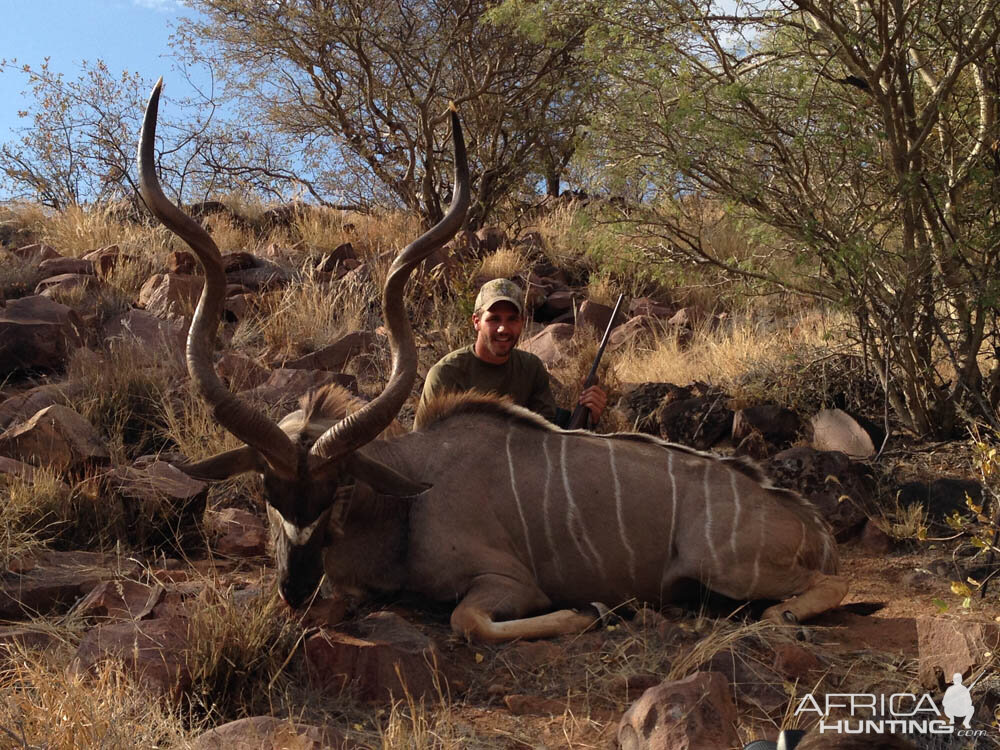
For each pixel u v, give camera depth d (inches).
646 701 103.3
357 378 253.1
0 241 383.9
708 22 215.9
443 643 137.3
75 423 192.2
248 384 240.2
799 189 221.3
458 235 385.1
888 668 127.4
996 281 200.2
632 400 237.5
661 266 251.9
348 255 357.4
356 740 103.7
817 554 153.8
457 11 419.5
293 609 132.0
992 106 210.8
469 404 160.6
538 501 151.4
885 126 204.1
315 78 435.8
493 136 430.6
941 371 239.9
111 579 149.1
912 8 196.1
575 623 140.8
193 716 110.2
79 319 260.7
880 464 207.3
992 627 116.1
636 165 233.5
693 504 150.6
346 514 138.9
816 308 276.1
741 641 131.9
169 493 175.0
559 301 342.6
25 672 114.8
